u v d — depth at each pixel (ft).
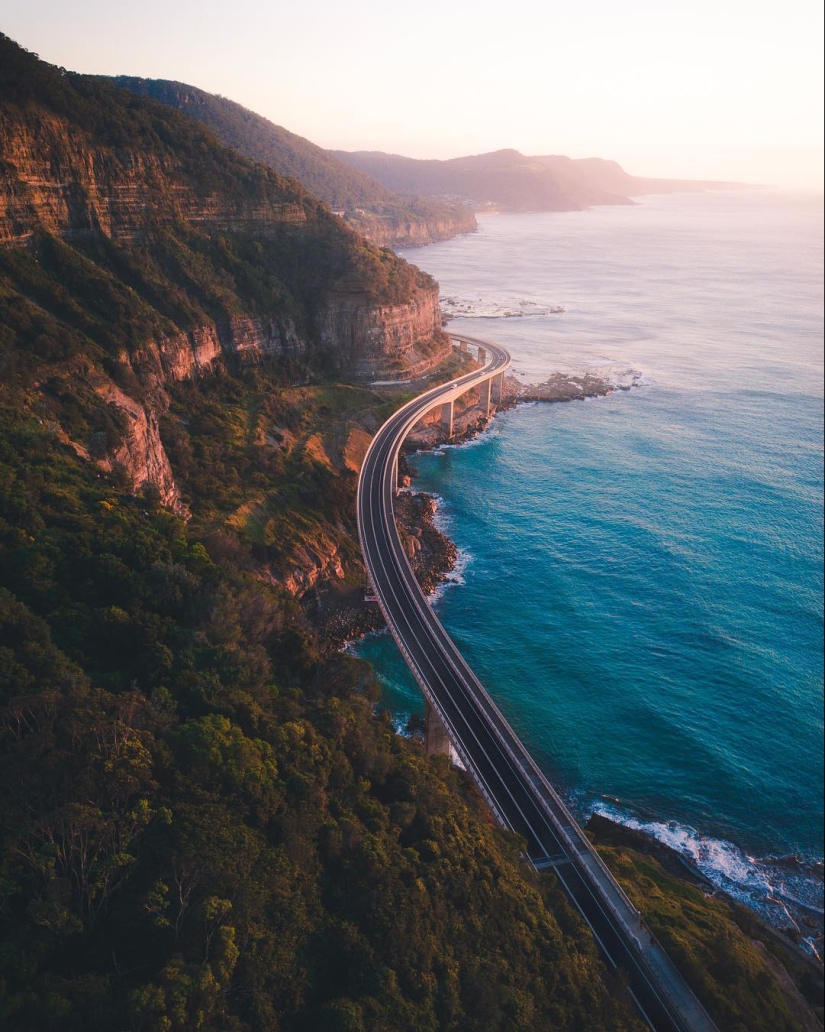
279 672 273.13
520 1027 162.09
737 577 445.37
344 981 154.20
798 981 238.07
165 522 316.60
